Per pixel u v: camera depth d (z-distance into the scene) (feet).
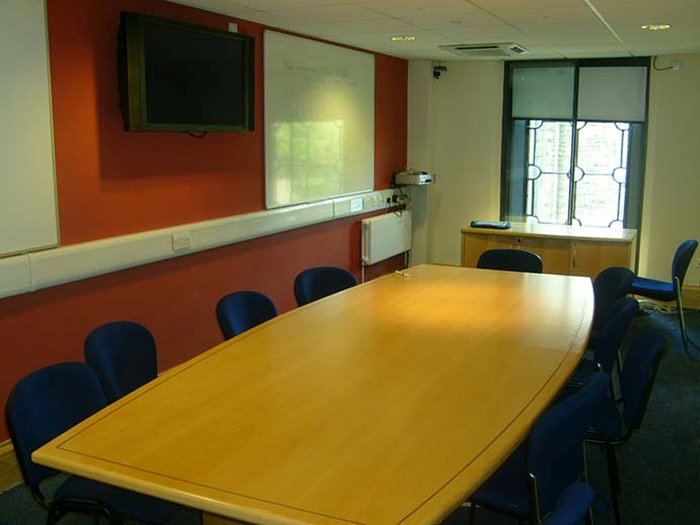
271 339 10.26
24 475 7.55
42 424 7.74
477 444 6.82
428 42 19.15
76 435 7.07
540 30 16.70
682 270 17.85
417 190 24.94
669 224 22.27
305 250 19.21
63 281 11.78
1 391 11.09
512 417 7.47
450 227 25.57
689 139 21.66
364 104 21.30
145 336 10.05
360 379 8.61
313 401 7.91
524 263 16.44
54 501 7.66
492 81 24.07
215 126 14.25
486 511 10.10
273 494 5.89
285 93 17.40
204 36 13.65
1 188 10.67
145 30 12.28
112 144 12.69
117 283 13.12
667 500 10.73
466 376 8.72
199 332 15.37
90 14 11.98
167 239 13.93
